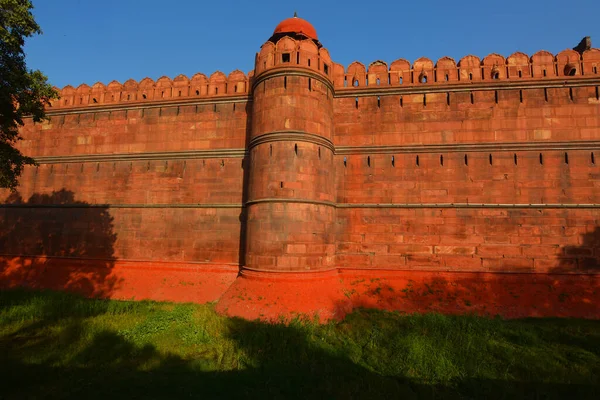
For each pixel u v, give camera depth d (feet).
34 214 50.01
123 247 46.26
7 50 29.81
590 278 36.32
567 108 39.50
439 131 41.45
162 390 19.58
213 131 46.78
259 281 35.88
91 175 49.26
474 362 23.66
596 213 37.50
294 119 38.47
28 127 52.75
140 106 49.19
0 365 22.04
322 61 41.91
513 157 39.68
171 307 36.45
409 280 38.83
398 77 43.62
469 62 42.50
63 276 45.62
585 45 44.14
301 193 37.17
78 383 20.21
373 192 41.65
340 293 36.70
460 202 39.81
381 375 22.48
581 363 24.16
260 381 20.93
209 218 44.80
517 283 37.01
